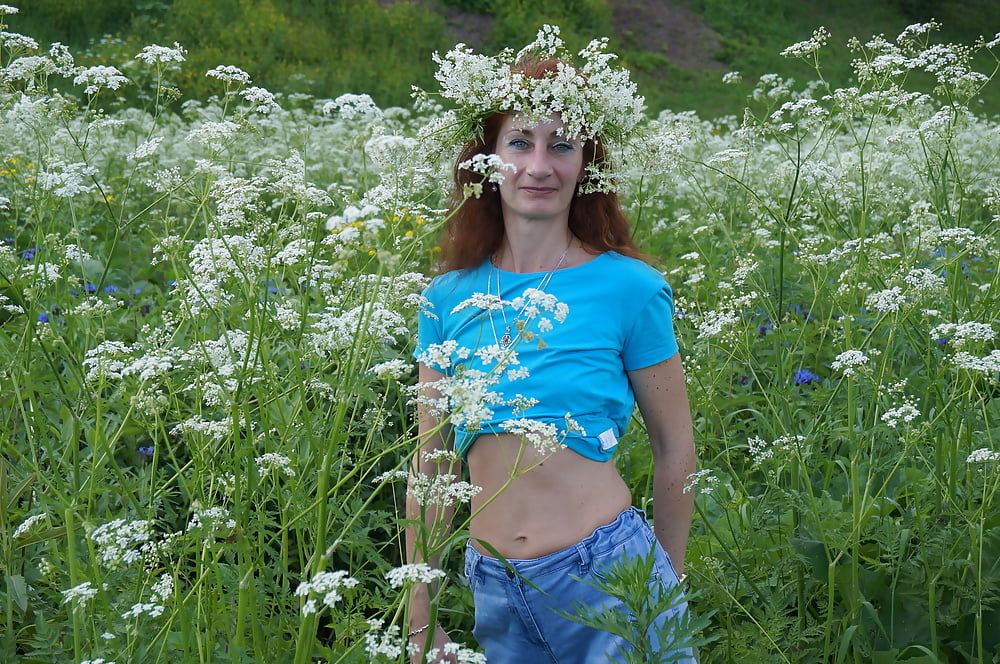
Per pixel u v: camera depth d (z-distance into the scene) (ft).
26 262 14.97
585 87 10.23
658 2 82.69
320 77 59.67
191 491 9.77
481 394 7.93
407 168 9.61
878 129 20.45
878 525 12.04
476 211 10.65
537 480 9.80
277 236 10.17
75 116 15.17
